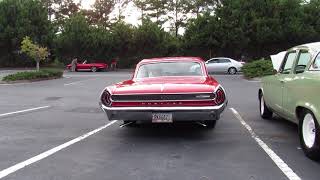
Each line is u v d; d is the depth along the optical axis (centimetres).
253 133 938
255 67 2977
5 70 4462
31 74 2916
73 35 4978
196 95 825
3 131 984
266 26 4400
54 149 794
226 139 875
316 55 740
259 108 1308
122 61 5059
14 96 1881
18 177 617
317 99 669
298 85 769
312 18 4462
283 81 885
